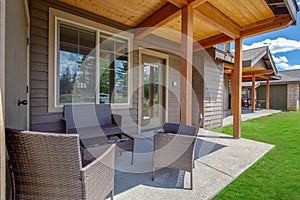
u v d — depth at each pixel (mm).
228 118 8359
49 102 3148
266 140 4305
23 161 1229
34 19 2967
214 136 4672
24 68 2602
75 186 1219
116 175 2371
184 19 2836
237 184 2188
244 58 7980
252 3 3129
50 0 3109
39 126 3047
